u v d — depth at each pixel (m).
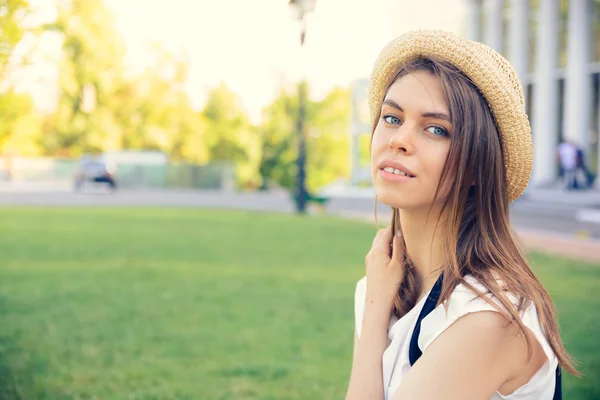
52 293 7.30
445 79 1.38
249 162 43.62
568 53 24.11
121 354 5.07
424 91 1.39
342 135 44.12
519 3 26.50
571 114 23.78
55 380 4.39
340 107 43.97
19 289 7.47
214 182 42.50
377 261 1.61
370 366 1.51
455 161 1.39
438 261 1.49
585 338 5.44
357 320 1.73
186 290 7.62
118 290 7.54
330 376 4.62
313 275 8.73
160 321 6.14
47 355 4.96
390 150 1.43
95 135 40.16
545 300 1.40
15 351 5.01
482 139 1.38
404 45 1.49
